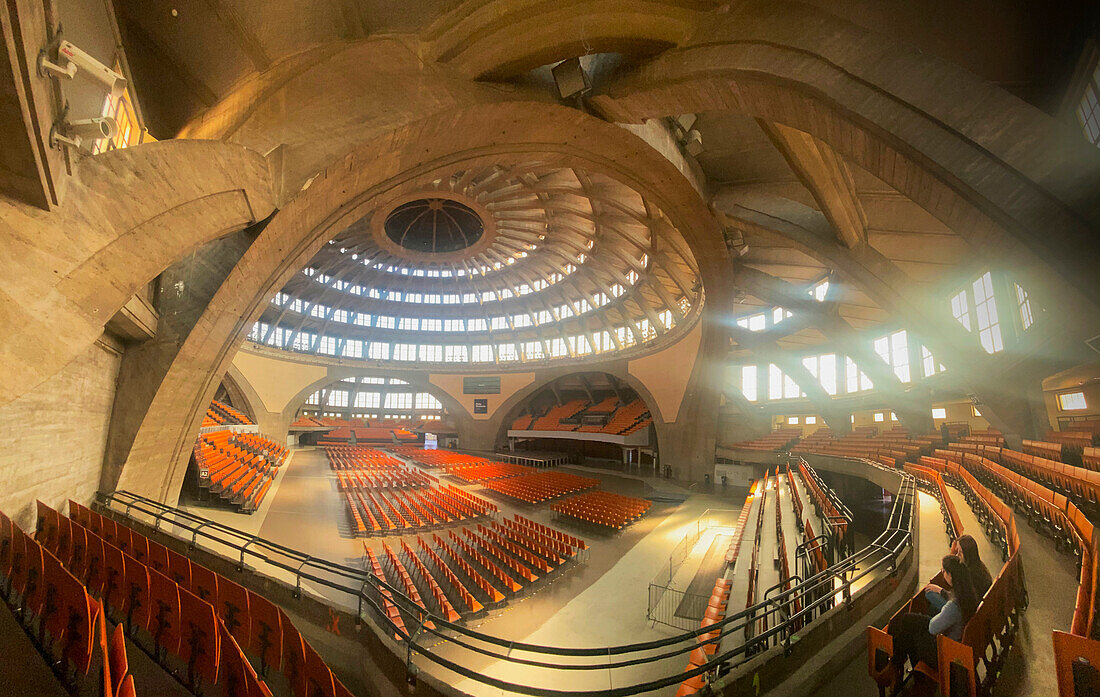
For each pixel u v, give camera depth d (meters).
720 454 29.78
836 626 4.65
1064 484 7.96
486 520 18.67
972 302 15.83
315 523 16.73
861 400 23.20
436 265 39.25
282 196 9.20
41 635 4.43
